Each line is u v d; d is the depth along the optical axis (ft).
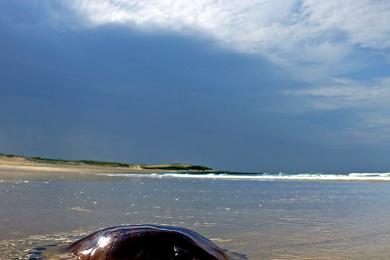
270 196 53.01
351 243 23.77
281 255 20.95
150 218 32.42
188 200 46.34
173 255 18.11
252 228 28.58
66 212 34.68
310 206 41.63
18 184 62.49
